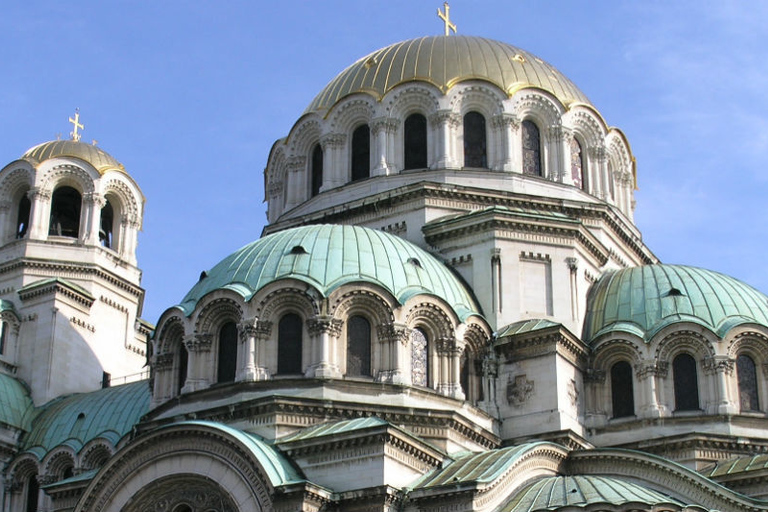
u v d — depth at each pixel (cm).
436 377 5831
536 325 6116
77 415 7069
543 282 6406
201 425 5169
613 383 6212
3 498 6894
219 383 5812
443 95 7094
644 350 6131
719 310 6262
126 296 8119
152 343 6325
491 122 7106
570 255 6488
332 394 5591
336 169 7269
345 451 5162
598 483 4938
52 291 7625
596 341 6238
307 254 6016
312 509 4922
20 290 7700
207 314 5900
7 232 8019
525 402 5969
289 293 5791
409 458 5209
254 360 5712
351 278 5859
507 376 6066
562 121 7206
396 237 6406
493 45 7562
